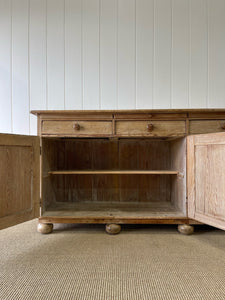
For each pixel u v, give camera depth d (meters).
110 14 1.57
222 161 0.96
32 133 1.61
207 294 0.66
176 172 1.26
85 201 1.58
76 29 1.58
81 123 1.15
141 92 1.59
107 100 1.60
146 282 0.72
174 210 1.31
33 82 1.60
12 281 0.73
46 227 1.16
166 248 0.99
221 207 0.95
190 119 1.13
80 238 1.11
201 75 1.58
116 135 1.14
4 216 0.95
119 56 1.58
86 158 1.58
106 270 0.80
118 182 1.58
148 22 1.57
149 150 1.56
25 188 1.06
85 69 1.59
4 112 1.62
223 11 1.56
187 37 1.57
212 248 0.99
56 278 0.75
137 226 1.32
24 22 1.59
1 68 1.60
